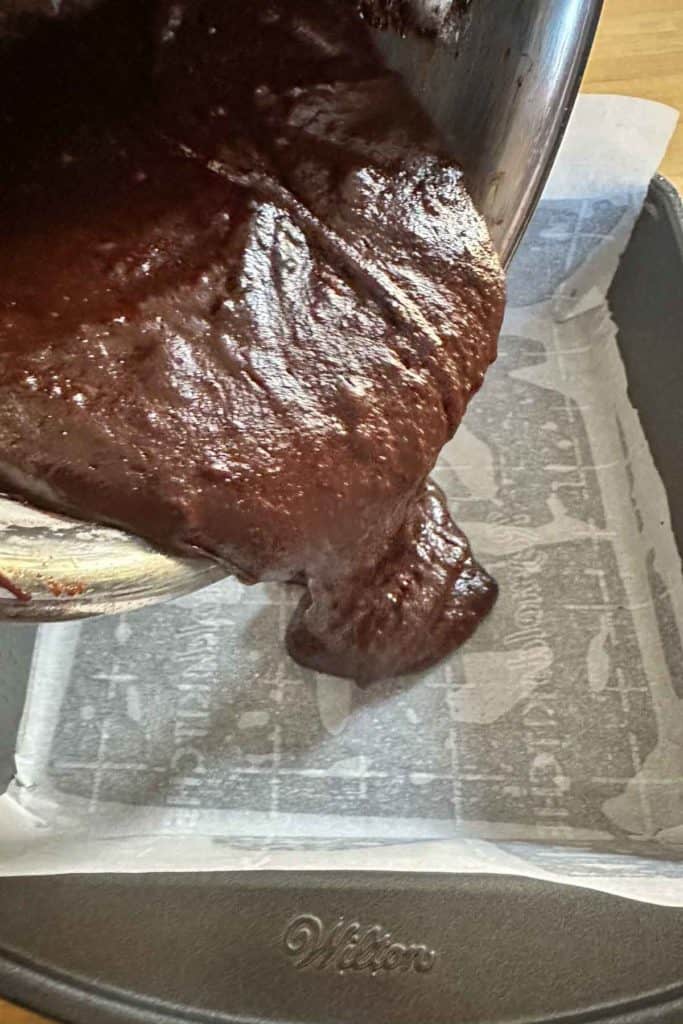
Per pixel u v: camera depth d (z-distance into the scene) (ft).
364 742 1.06
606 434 1.29
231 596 1.14
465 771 1.04
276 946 0.83
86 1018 0.80
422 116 0.86
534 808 1.02
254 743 1.06
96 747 1.05
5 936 0.82
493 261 0.85
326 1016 0.80
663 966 0.81
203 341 0.76
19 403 0.69
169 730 1.06
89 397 0.71
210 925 0.83
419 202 0.86
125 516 0.67
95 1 0.81
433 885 0.85
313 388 0.76
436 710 1.08
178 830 1.00
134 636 1.12
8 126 0.83
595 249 1.31
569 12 0.82
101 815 1.00
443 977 0.81
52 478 0.67
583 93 1.31
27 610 0.59
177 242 0.80
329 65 0.83
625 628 1.13
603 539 1.20
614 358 1.32
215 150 0.85
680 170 1.30
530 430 1.29
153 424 0.70
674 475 1.15
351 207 0.84
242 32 0.82
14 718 1.03
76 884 0.85
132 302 0.76
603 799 1.02
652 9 1.40
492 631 1.13
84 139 0.84
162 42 0.83
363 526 0.76
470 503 1.23
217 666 1.10
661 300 1.20
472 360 0.81
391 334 0.79
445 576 1.11
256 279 0.80
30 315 0.74
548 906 0.84
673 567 1.13
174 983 0.81
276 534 0.71
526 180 0.87
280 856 0.88
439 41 0.82
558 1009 0.80
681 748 1.05
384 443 0.75
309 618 1.05
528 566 1.18
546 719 1.07
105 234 0.80
